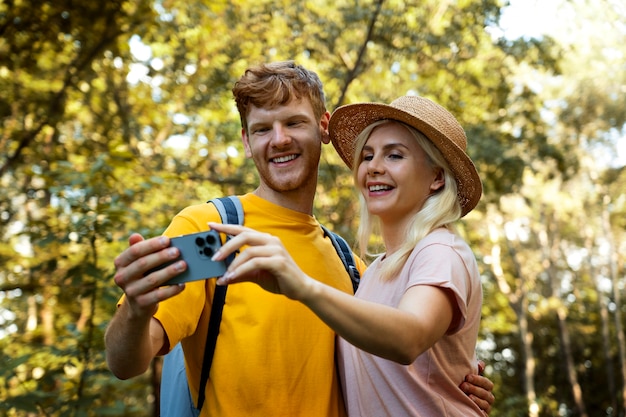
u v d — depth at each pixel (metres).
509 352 28.91
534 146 13.66
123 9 9.27
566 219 27.72
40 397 5.32
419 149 2.61
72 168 5.87
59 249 7.98
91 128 11.62
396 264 2.48
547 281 29.83
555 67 11.34
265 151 2.83
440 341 2.43
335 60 9.73
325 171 8.85
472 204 2.73
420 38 9.44
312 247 2.83
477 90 11.68
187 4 10.91
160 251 1.86
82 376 5.66
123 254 1.88
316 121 2.91
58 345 6.25
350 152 2.97
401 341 1.94
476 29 9.87
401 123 2.61
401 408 2.42
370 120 2.73
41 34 8.95
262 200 2.84
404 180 2.57
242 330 2.55
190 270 1.87
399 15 9.24
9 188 10.88
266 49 10.33
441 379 2.44
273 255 1.81
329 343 2.63
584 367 28.81
